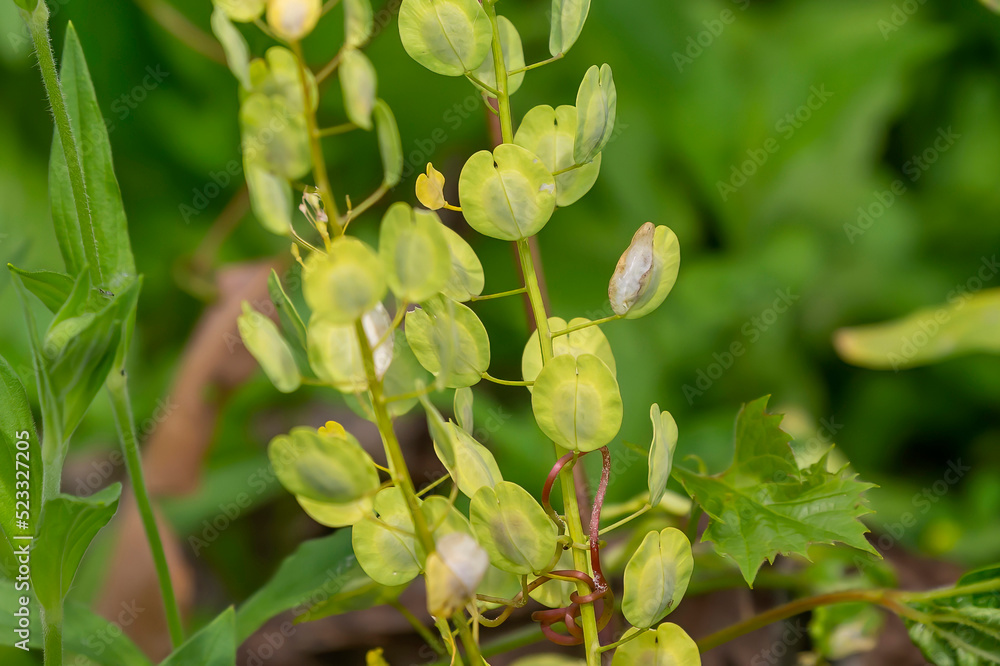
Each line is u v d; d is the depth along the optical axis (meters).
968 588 0.52
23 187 0.91
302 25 0.44
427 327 0.48
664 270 0.48
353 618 0.73
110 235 0.51
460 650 0.53
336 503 0.45
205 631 0.50
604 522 0.56
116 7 0.91
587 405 0.47
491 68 0.49
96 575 0.66
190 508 0.79
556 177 0.48
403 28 0.48
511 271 0.91
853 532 0.50
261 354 0.45
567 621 0.48
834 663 0.61
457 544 0.45
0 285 0.60
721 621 0.65
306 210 0.46
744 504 0.51
